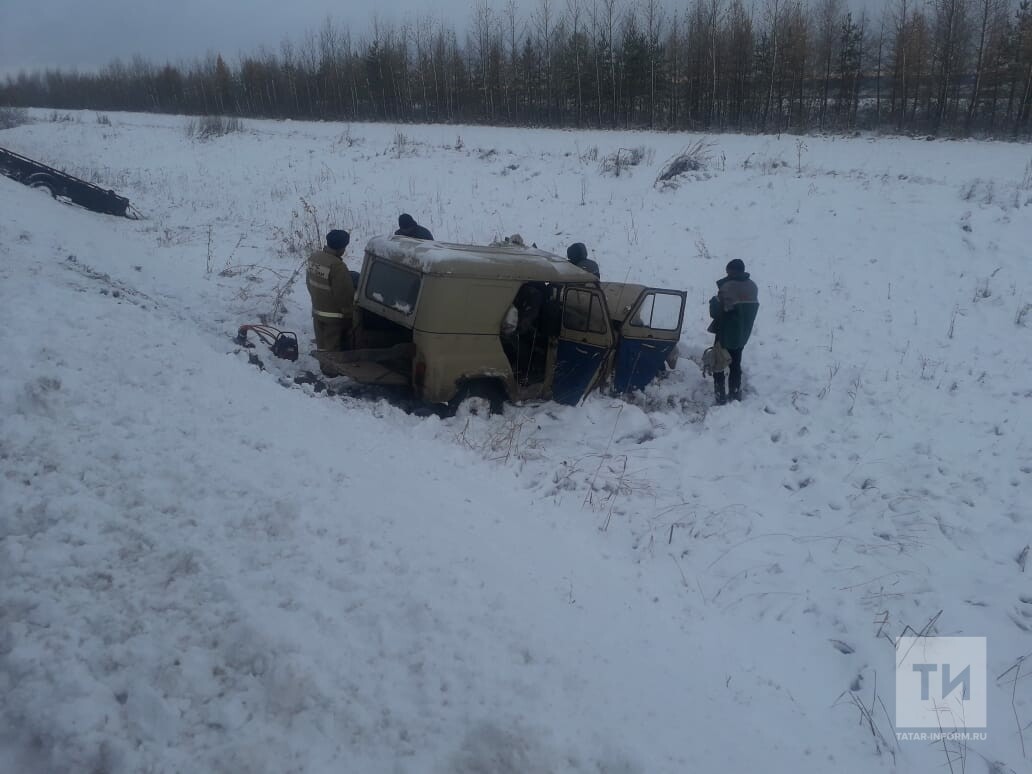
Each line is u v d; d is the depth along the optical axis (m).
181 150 32.62
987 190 16.28
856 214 15.96
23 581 3.59
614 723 3.52
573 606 4.59
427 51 53.91
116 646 3.33
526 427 8.52
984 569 6.08
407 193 21.98
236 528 4.28
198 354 7.18
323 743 3.08
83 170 26.73
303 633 3.55
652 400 9.75
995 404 9.17
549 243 16.53
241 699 3.20
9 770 2.80
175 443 5.07
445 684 3.48
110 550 3.91
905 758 4.17
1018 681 4.86
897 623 5.39
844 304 12.48
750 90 43.50
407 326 8.29
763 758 3.69
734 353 9.58
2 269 8.27
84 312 7.11
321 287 8.93
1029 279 12.45
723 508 7.07
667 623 4.93
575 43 46.91
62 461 4.54
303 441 5.79
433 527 4.96
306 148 31.38
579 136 34.53
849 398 9.51
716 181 19.48
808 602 5.59
